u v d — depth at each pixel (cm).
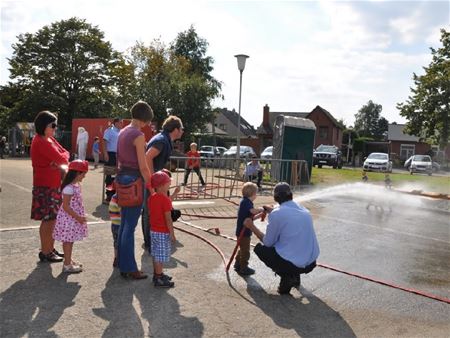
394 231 870
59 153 505
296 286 489
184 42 5031
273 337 360
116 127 987
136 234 684
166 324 370
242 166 1594
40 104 4628
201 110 3622
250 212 509
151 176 457
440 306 457
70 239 482
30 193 1017
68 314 378
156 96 3588
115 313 386
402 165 5497
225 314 400
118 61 4922
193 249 619
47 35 4669
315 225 884
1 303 395
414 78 2391
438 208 1262
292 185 1482
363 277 539
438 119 2314
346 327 391
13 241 595
